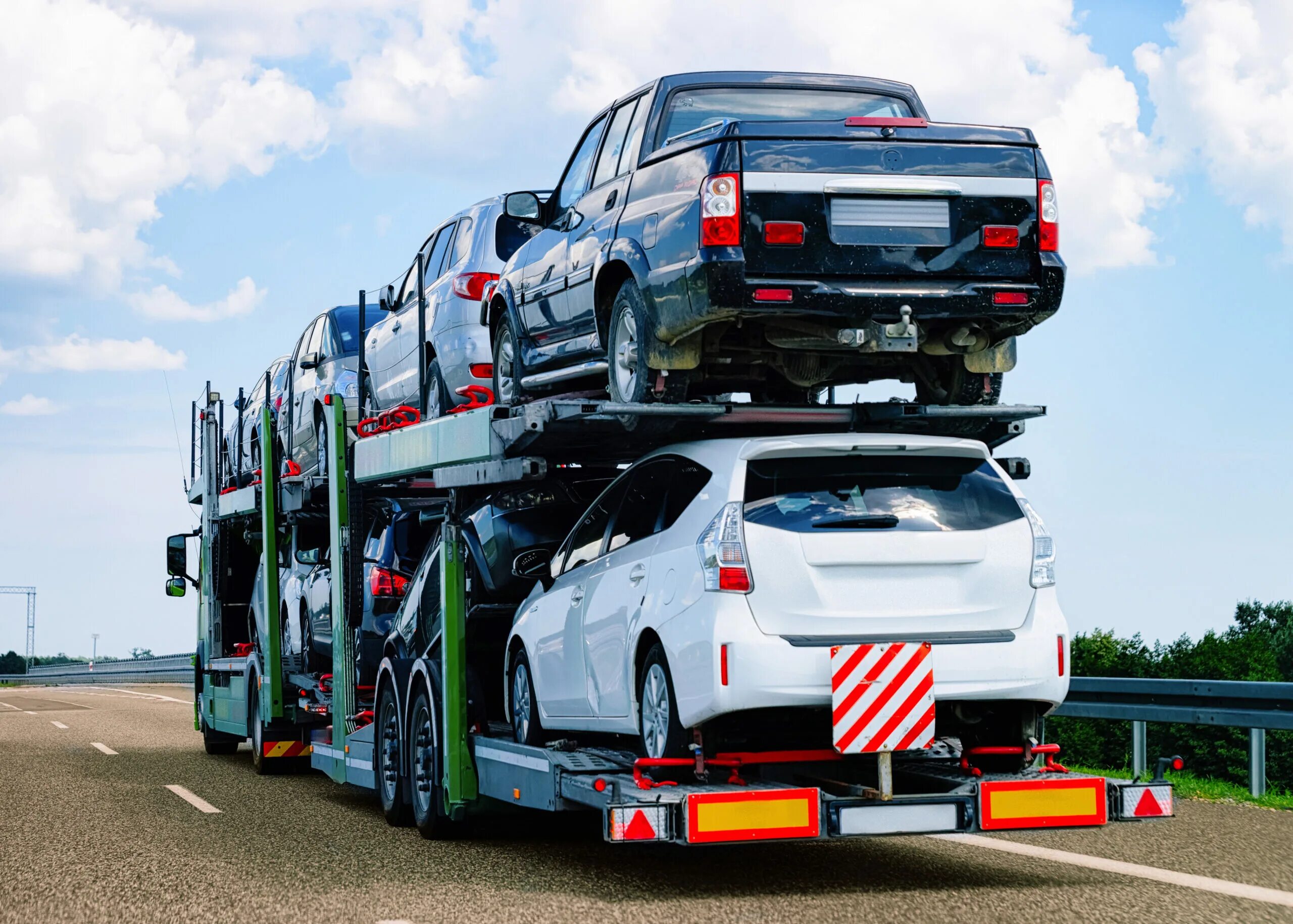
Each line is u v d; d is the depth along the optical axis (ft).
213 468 68.59
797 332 29.68
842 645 25.17
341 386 63.46
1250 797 40.81
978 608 25.96
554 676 32.60
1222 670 145.69
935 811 25.50
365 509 48.32
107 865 31.76
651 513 29.09
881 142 28.78
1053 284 29.12
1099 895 25.79
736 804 24.62
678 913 24.61
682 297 29.17
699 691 25.45
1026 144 29.45
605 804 25.81
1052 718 58.95
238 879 29.71
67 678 245.45
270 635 55.01
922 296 28.45
